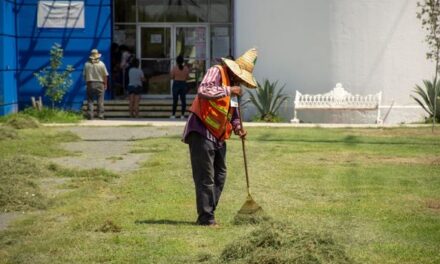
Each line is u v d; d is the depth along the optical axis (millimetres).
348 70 27578
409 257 8742
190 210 11461
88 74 27969
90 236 9797
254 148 18734
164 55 32688
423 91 26688
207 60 32719
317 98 27500
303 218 10820
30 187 12539
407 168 15602
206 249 9078
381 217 10922
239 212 10609
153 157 17328
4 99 27875
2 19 27812
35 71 30047
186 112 29938
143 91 32438
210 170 10367
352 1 27422
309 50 27734
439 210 11453
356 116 27359
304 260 7836
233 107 10406
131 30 32562
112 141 20578
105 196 12727
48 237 9688
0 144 19109
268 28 27953
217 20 32625
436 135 21906
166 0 32562
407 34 27500
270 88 27609
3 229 10219
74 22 30156
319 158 17078
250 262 7949
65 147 19312
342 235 9586
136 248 9156
